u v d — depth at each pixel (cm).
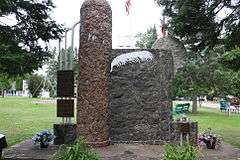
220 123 2203
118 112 1238
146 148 1145
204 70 2492
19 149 1134
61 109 1202
